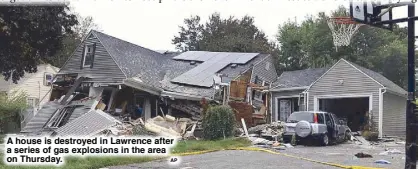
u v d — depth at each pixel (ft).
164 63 101.45
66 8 67.36
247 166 38.09
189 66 100.73
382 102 79.61
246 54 103.45
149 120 69.82
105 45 87.10
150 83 84.84
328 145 66.08
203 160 42.78
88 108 70.90
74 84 84.23
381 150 56.70
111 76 84.12
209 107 69.41
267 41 164.55
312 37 129.59
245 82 86.43
